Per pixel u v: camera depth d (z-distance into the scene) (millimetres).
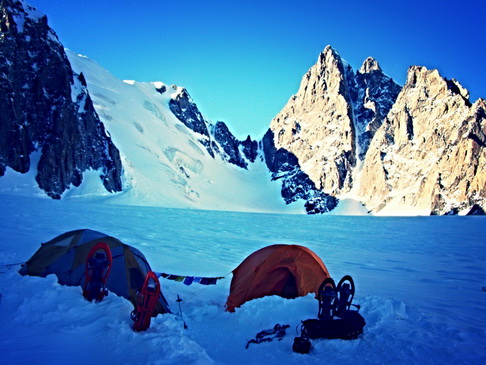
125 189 110688
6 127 93000
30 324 6371
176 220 41719
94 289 7789
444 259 19016
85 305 7383
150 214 48500
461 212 105312
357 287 11625
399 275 14195
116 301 7734
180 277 10227
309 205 149750
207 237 26547
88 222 29953
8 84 96500
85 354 5410
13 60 100562
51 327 6289
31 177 91875
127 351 5512
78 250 9258
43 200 64188
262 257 9531
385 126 150875
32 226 23469
